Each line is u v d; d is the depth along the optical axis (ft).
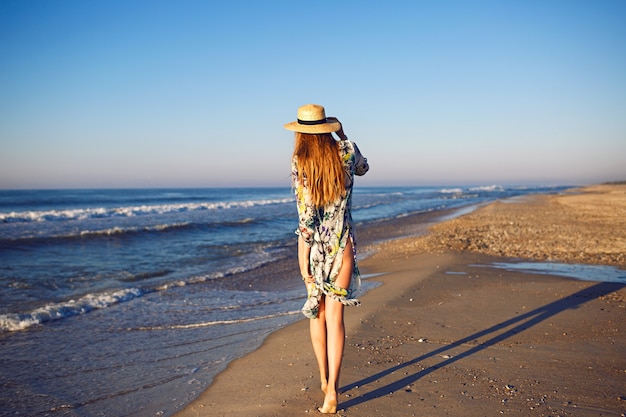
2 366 13.65
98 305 21.42
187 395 11.16
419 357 12.87
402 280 24.35
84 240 46.57
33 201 158.30
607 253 35.01
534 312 17.81
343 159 9.30
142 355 14.56
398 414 9.48
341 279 9.52
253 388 11.16
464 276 25.09
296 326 16.89
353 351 13.25
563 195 178.19
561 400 10.11
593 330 15.46
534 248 38.04
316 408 9.80
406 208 120.16
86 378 12.69
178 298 23.17
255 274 30.68
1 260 34.91
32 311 19.92
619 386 10.87
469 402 10.02
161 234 54.13
